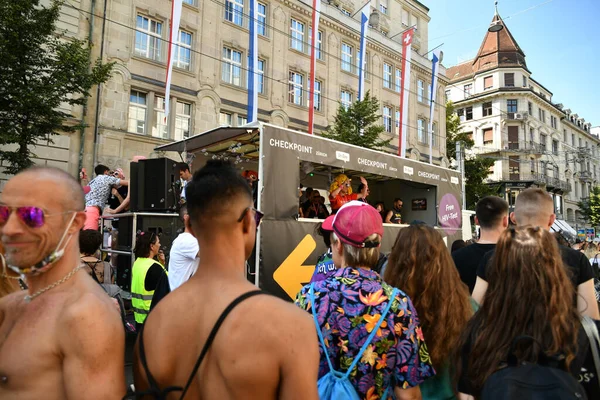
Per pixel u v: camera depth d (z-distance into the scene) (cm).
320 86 2250
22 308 140
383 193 1055
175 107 1644
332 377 180
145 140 1548
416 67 2803
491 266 172
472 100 4741
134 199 657
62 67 1019
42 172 141
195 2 1745
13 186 136
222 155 834
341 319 185
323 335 185
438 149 2961
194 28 1714
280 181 566
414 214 976
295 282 567
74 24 1390
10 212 132
